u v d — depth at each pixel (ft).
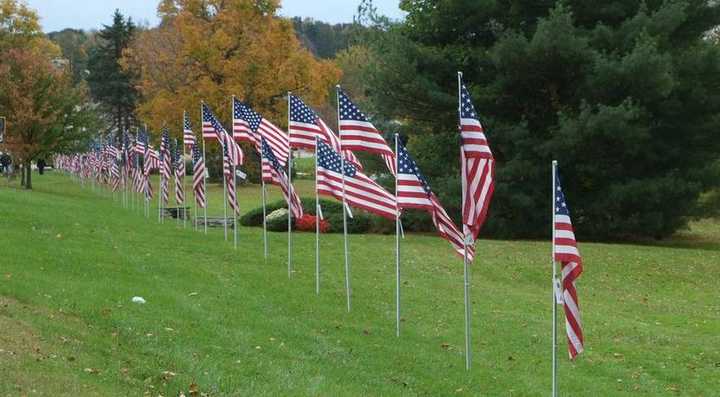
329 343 39.91
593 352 43.78
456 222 89.30
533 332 47.29
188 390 29.17
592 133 81.56
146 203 100.73
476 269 69.10
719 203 94.12
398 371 36.35
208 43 164.96
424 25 95.20
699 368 42.01
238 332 39.17
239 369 32.71
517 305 55.88
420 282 61.67
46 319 35.50
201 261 62.08
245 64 164.86
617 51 85.97
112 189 145.07
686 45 94.27
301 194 160.15
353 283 58.59
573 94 89.81
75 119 141.49
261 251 69.72
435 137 96.22
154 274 53.36
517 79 88.53
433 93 89.20
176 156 94.07
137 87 180.04
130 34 243.81
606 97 85.81
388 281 60.75
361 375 34.68
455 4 91.20
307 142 55.42
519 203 87.20
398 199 41.73
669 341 47.14
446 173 92.58
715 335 49.49
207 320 40.91
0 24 207.51
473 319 49.78
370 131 46.80
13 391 24.91
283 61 170.19
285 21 172.14
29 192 117.91
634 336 47.88
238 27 169.27
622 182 89.45
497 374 37.70
